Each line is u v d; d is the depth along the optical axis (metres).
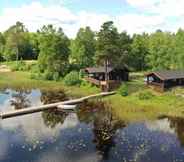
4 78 81.75
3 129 34.34
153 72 61.47
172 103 50.47
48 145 29.28
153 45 87.06
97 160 25.80
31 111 44.06
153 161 26.02
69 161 25.31
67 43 92.25
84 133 33.94
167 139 32.56
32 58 124.56
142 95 54.75
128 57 86.81
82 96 59.41
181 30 91.50
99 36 62.41
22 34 117.25
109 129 36.12
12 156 26.12
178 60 78.75
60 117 41.62
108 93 59.28
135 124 38.97
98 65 78.19
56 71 81.38
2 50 119.38
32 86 71.94
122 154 27.53
